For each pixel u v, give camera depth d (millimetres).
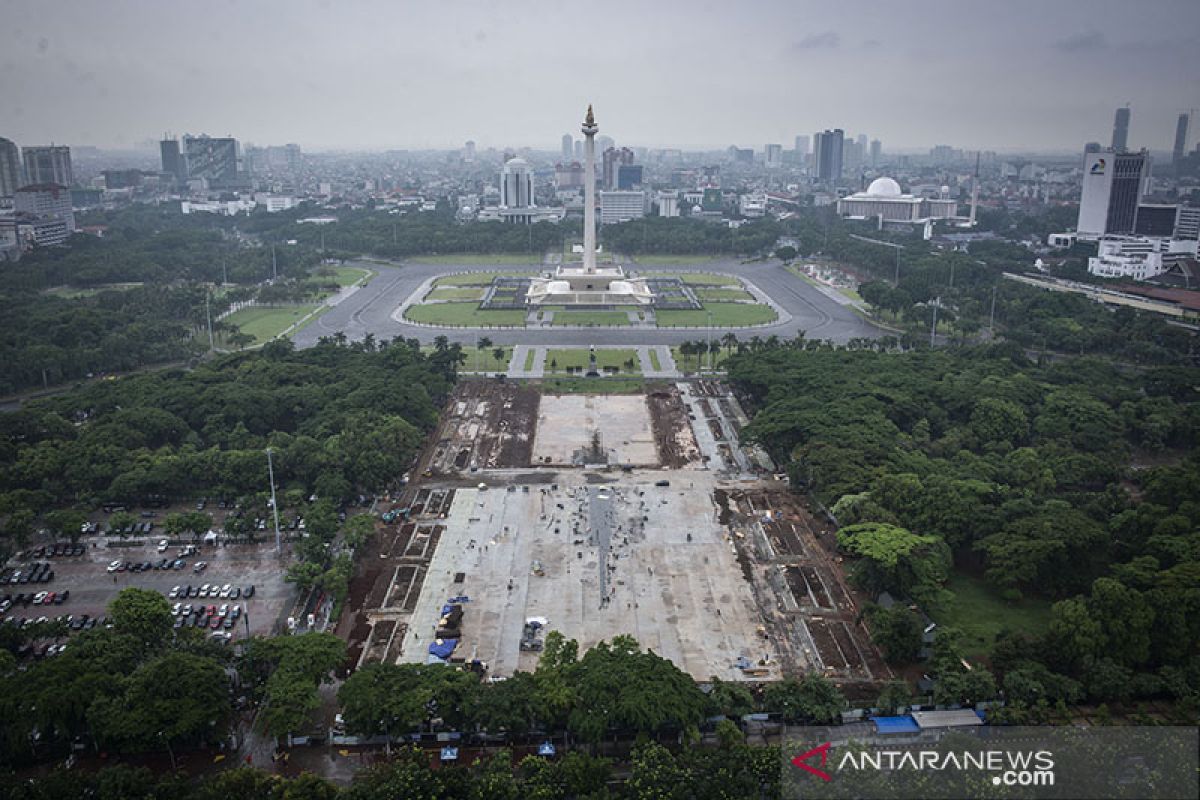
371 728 196250
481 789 175250
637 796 173750
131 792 174500
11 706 191875
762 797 178250
